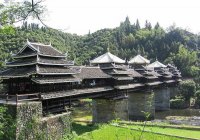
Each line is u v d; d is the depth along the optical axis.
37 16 12.17
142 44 137.50
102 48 125.75
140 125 37.56
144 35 146.00
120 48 136.12
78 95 37.75
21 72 27.97
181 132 32.31
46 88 29.83
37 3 11.96
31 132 24.33
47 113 28.67
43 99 27.41
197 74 104.81
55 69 30.61
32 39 60.06
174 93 88.50
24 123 23.91
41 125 25.31
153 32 147.50
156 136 29.17
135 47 135.62
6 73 29.12
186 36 149.12
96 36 150.12
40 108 26.22
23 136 23.47
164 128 35.34
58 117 28.22
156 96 77.31
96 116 48.09
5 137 22.58
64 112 31.30
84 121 48.88
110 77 46.47
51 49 32.38
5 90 32.94
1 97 25.64
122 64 55.97
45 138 25.56
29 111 24.72
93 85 42.97
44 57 30.03
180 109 76.81
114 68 48.62
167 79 84.06
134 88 58.06
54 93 30.06
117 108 48.25
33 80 26.78
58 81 29.70
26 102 24.80
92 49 126.69
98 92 43.62
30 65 28.97
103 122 47.22
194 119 58.38
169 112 71.94
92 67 45.38
